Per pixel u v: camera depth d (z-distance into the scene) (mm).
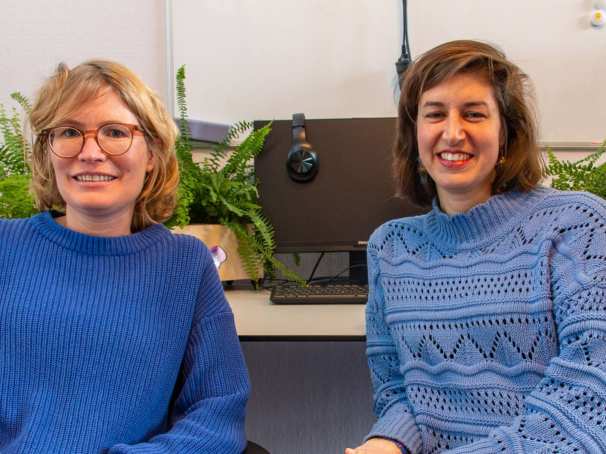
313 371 1775
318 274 1742
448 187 991
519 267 928
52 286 941
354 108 1739
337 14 1729
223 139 1671
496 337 931
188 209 1477
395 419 995
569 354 828
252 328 1151
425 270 1036
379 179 1572
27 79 1754
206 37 1746
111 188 960
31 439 871
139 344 939
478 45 984
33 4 1748
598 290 838
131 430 921
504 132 993
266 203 1594
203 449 909
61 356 906
